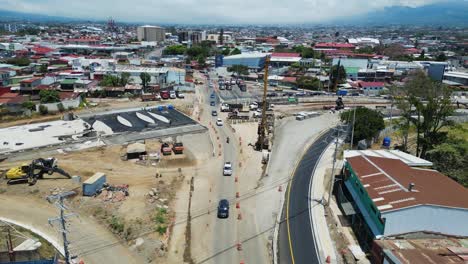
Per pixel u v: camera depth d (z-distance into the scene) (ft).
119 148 249.75
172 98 423.23
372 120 270.05
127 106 373.61
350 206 170.09
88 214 165.78
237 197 189.06
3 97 354.95
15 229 152.05
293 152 261.85
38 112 328.49
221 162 236.43
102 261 134.72
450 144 222.48
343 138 294.25
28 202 175.22
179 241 148.56
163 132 289.74
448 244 132.57
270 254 142.51
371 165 184.85
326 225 164.76
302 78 539.29
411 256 123.03
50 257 134.00
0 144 248.52
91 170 212.23
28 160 224.94
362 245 148.77
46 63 570.87
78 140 262.26
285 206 181.57
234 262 136.56
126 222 158.81
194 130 299.38
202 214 170.60
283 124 338.13
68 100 351.67
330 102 440.04
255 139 288.51
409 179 166.30
